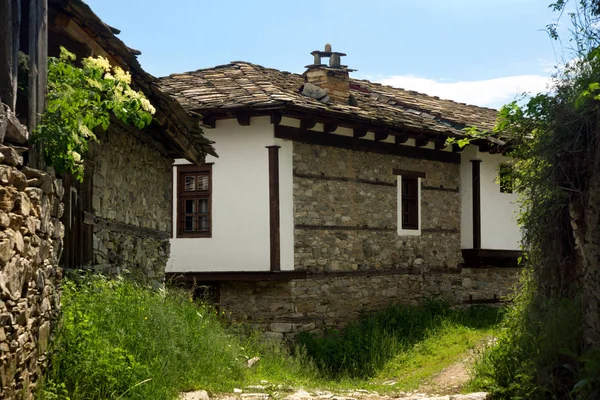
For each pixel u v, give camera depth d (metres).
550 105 7.29
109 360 6.46
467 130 8.26
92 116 6.29
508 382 7.86
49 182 5.64
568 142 7.10
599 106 6.69
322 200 15.08
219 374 8.66
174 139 10.51
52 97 5.86
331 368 13.35
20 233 4.95
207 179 15.01
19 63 5.86
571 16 7.16
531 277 8.06
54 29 6.56
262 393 8.42
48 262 5.75
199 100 14.53
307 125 14.60
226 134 14.80
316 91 15.45
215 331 9.98
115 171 9.58
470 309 18.25
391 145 16.72
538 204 7.61
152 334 7.84
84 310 7.02
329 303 15.05
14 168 4.91
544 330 7.29
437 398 8.09
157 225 11.58
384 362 13.30
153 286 11.11
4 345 4.61
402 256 16.91
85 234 8.50
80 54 7.08
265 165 14.36
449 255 18.19
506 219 19.19
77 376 6.05
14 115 5.10
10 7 5.18
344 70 16.25
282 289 14.38
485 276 19.23
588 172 7.02
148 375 6.91
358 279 15.75
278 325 14.34
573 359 7.03
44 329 5.62
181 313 9.48
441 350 13.51
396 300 16.72
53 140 5.58
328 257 15.10
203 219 15.13
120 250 9.79
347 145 15.63
